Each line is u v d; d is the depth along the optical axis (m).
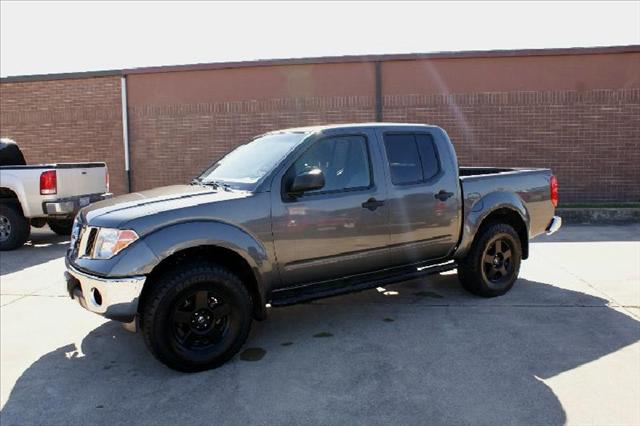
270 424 3.29
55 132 14.03
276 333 4.88
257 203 4.30
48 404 3.62
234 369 4.11
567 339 4.56
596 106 12.57
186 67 13.21
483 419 3.28
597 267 7.20
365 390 3.69
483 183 5.69
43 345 4.70
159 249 3.88
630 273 6.84
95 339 4.83
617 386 3.68
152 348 3.91
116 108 13.70
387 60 12.81
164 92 13.46
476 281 5.70
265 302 4.40
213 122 13.34
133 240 3.88
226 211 4.17
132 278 3.81
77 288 4.18
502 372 3.93
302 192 4.42
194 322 4.07
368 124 5.09
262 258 4.30
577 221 11.27
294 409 3.46
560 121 12.66
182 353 3.98
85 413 3.49
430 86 12.82
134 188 13.73
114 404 3.61
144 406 3.57
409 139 5.27
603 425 3.19
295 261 4.50
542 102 12.66
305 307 5.64
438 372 3.95
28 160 14.21
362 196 4.82
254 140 5.51
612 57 12.45
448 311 5.39
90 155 13.94
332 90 13.02
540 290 6.11
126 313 3.84
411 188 5.12
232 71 13.19
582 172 12.71
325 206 4.61
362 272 4.96
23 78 13.93
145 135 13.59
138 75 13.52
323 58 12.89
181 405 3.57
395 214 5.02
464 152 12.88
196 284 3.99
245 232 4.22
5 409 3.57
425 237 5.26
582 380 3.78
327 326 5.03
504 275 5.93
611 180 12.68
